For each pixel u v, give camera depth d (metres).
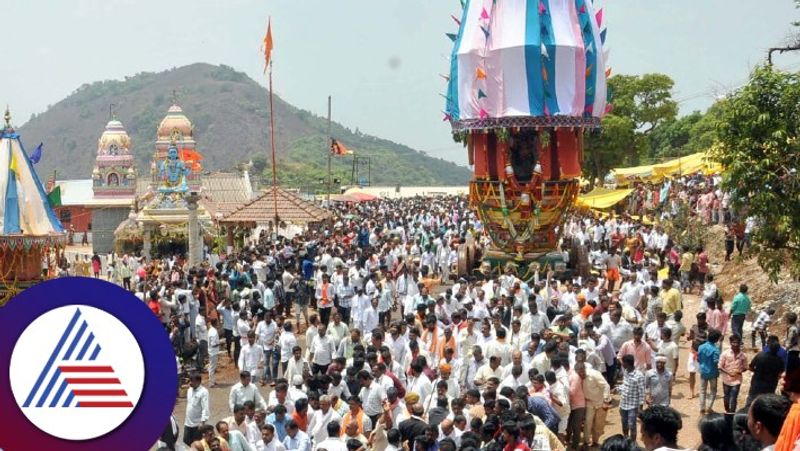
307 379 16.91
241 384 16.59
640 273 28.47
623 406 17.20
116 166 90.69
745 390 21.48
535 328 21.42
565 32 32.91
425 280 32.16
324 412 15.37
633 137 71.69
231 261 33.09
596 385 17.20
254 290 27.83
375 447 15.25
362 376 16.70
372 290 27.59
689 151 89.06
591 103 33.78
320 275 29.45
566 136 34.22
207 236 59.72
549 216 34.53
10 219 31.78
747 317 28.44
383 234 47.31
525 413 13.50
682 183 54.53
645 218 51.97
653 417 9.22
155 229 61.56
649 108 72.75
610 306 21.45
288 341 22.23
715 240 38.19
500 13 33.56
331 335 21.98
